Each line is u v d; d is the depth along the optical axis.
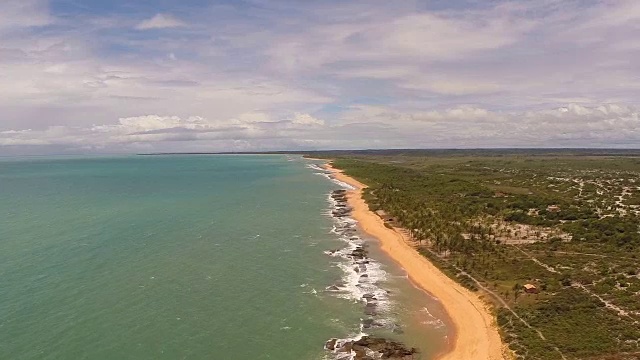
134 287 75.88
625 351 53.75
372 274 86.69
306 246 105.25
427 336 62.53
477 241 99.81
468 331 63.66
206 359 54.66
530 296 71.19
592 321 61.50
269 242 108.06
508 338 59.38
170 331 61.06
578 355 53.59
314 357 56.38
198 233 115.25
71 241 103.31
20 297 69.81
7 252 93.25
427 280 82.88
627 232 102.88
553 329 60.12
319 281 82.38
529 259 88.56
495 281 78.62
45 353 53.97
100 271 83.12
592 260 86.50
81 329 60.25
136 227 120.19
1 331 58.75
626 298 67.94
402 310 70.62
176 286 77.31
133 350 55.78
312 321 66.19
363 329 64.19
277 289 77.88
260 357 55.81
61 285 75.38
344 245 106.44
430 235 105.06
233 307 69.75
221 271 85.94
